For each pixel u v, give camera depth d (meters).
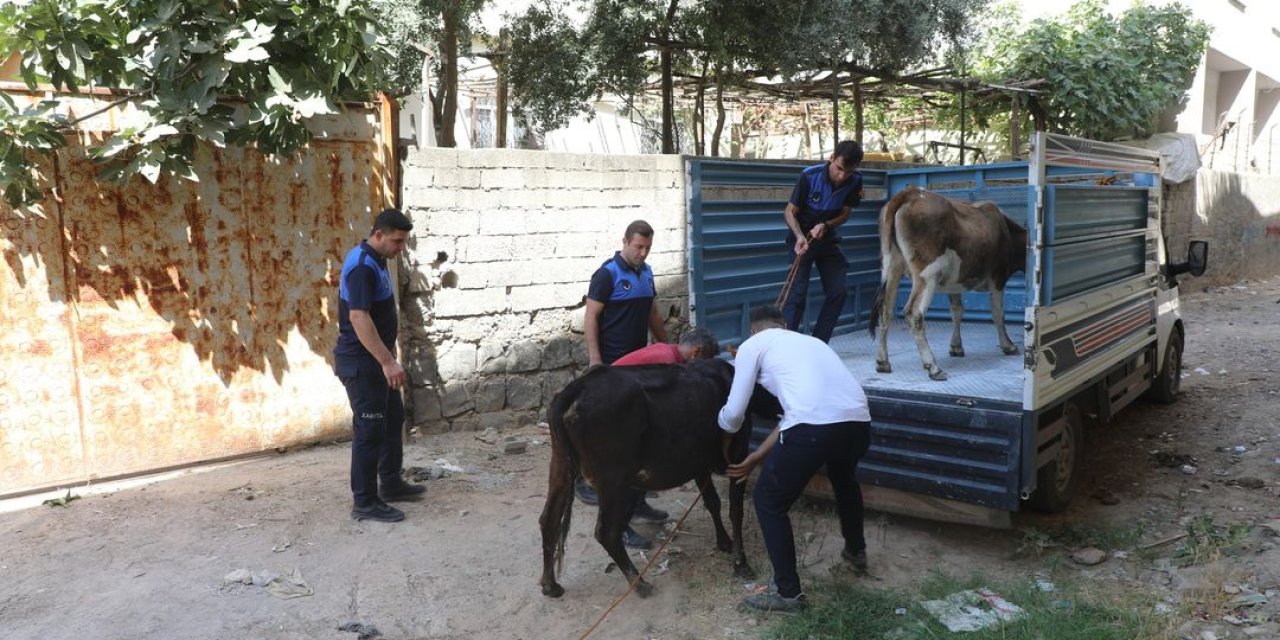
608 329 5.64
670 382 4.80
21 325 5.88
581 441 4.58
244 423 6.70
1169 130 17.44
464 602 4.73
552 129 11.30
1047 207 5.34
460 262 7.42
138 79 5.84
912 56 11.02
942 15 11.16
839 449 4.61
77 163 5.95
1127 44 15.42
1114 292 6.68
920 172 8.92
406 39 9.58
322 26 6.14
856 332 8.34
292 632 4.35
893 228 6.22
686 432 4.79
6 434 5.88
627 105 13.95
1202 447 7.53
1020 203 8.29
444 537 5.46
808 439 4.54
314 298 6.89
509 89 12.67
